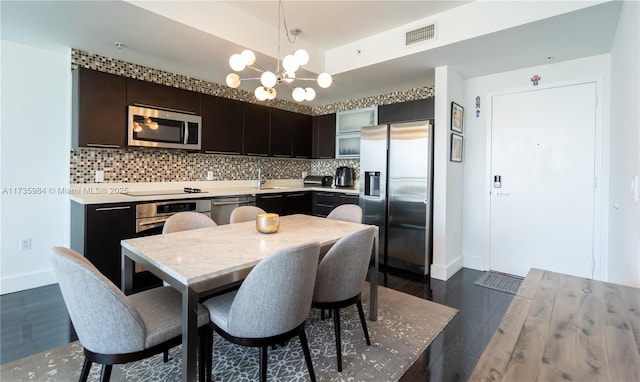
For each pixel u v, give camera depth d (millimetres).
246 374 1747
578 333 934
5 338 2061
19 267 2867
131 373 1744
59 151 3041
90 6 2174
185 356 1281
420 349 2002
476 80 3705
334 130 4891
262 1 2646
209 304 1583
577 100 3092
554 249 3260
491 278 3389
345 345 2037
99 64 3092
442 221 3379
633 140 1907
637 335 919
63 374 1716
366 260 1874
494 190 3615
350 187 4777
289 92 4504
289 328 1458
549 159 3266
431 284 3203
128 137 3096
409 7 2713
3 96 2760
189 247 1673
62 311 2449
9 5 2152
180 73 3641
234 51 2953
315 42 3441
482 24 2562
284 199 4320
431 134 3455
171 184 3756
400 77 3729
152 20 2377
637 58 1812
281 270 1339
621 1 2070
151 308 1501
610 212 2760
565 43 2715
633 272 1864
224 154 3951
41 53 2918
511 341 891
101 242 2695
